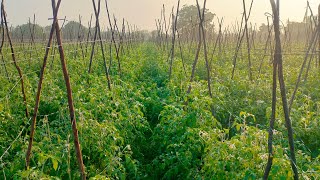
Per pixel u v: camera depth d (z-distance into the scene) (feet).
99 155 16.70
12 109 21.75
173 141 18.20
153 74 44.68
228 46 78.89
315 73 34.91
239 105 26.05
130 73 37.14
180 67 41.37
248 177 12.21
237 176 12.73
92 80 30.68
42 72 13.65
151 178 17.79
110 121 19.04
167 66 44.47
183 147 16.83
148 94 30.55
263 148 13.42
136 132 20.62
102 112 20.57
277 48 11.73
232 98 27.45
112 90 25.95
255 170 12.75
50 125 19.98
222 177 13.24
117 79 29.91
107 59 49.98
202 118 18.39
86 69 39.47
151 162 18.69
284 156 13.07
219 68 40.65
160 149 19.33
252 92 28.53
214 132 15.99
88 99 23.24
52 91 25.31
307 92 30.60
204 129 17.78
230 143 13.91
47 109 23.94
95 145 16.39
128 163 16.22
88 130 16.72
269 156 11.93
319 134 19.26
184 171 16.55
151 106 26.89
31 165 15.24
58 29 12.44
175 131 18.57
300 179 12.84
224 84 31.53
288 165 12.32
